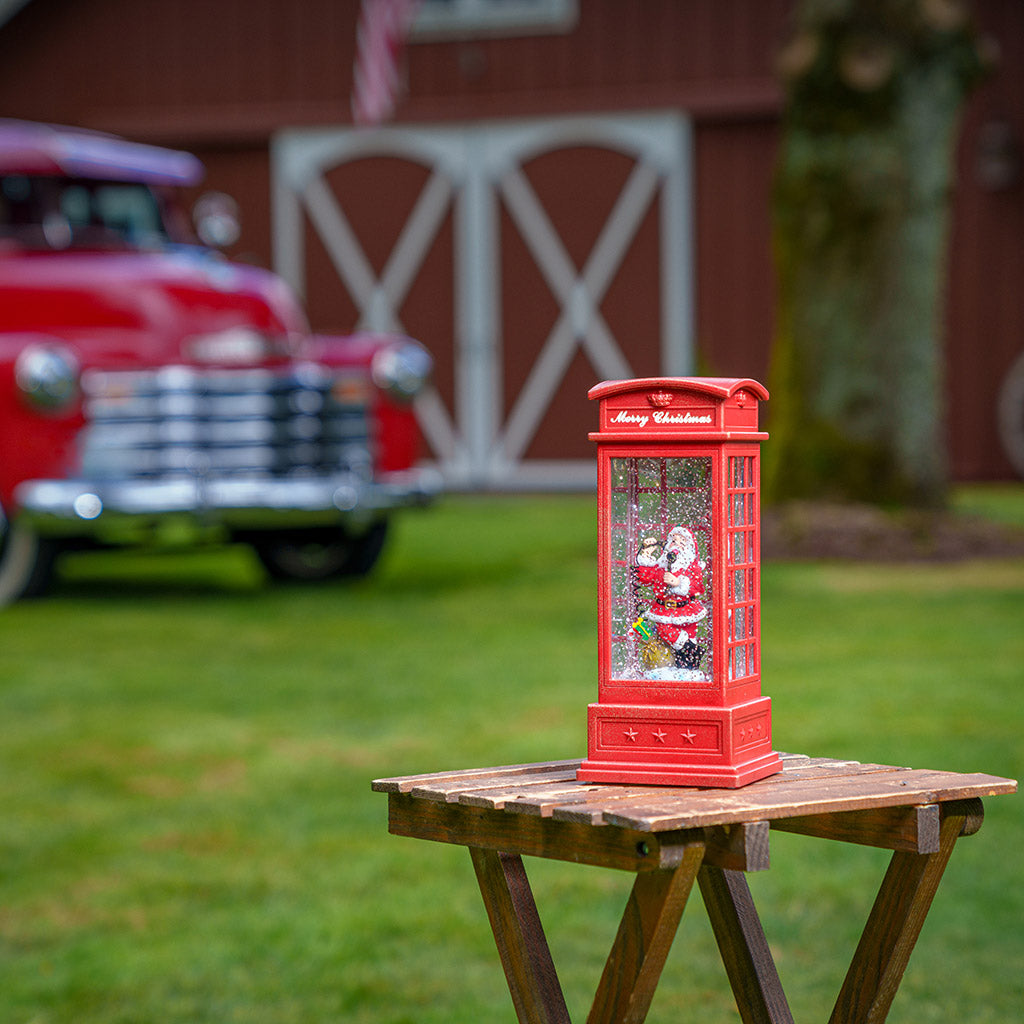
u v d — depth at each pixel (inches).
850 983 100.0
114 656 304.3
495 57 659.4
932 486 444.1
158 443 357.4
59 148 381.7
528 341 664.4
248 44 681.0
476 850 98.5
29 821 197.0
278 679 279.9
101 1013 139.2
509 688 267.4
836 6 434.3
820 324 442.0
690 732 97.4
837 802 91.4
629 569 100.2
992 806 191.9
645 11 641.6
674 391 99.0
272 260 688.4
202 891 171.6
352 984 144.9
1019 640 296.4
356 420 380.5
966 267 621.3
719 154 642.2
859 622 319.0
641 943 88.4
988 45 446.0
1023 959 145.8
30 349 346.3
